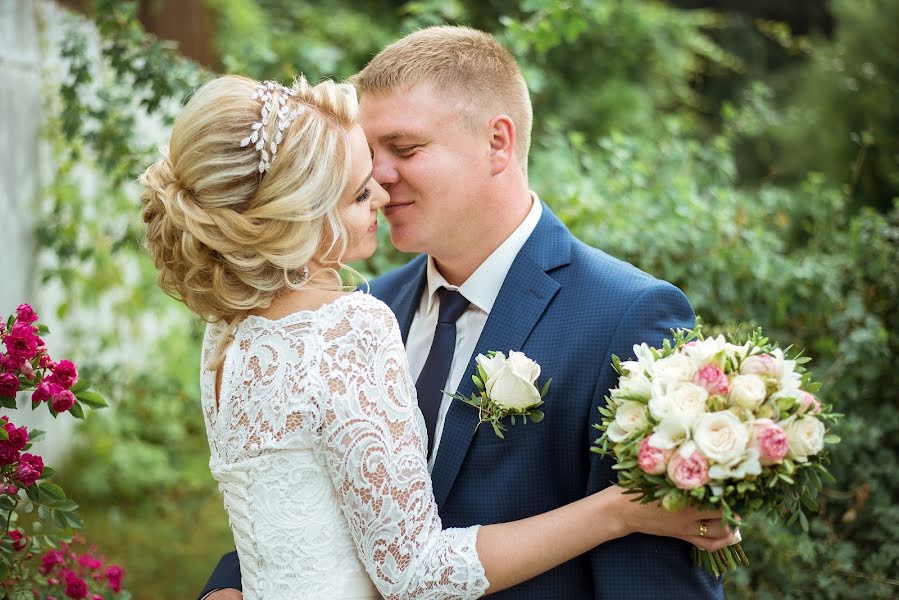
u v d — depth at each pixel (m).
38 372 2.03
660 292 1.78
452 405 1.84
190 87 4.33
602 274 1.85
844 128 7.27
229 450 1.65
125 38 4.33
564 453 1.77
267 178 1.59
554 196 3.77
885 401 3.60
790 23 12.85
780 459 1.42
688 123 9.96
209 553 4.51
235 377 1.65
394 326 1.66
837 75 7.26
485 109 1.87
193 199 1.61
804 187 4.04
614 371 1.74
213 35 7.49
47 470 2.03
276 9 9.30
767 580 3.31
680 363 1.54
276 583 1.60
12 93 4.53
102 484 4.98
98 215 5.27
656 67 10.33
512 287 1.89
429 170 1.85
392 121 1.85
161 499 5.06
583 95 9.82
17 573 2.16
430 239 1.90
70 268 4.78
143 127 5.58
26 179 4.66
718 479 1.43
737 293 3.58
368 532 1.58
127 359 5.98
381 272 3.56
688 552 1.69
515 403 1.71
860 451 3.47
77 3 5.42
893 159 6.34
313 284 1.71
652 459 1.45
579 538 1.62
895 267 3.61
